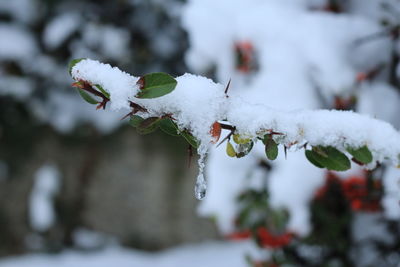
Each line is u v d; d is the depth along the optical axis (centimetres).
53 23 151
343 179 77
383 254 88
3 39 155
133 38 152
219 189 92
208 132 46
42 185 173
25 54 156
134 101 46
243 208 90
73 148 173
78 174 173
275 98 83
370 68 82
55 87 163
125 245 173
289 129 48
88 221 175
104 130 171
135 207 171
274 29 85
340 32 82
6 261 175
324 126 48
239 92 88
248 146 49
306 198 82
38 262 173
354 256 88
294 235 87
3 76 157
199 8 93
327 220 85
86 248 174
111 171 172
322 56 80
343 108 80
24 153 174
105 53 151
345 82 79
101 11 152
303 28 84
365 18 88
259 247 89
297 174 82
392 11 85
